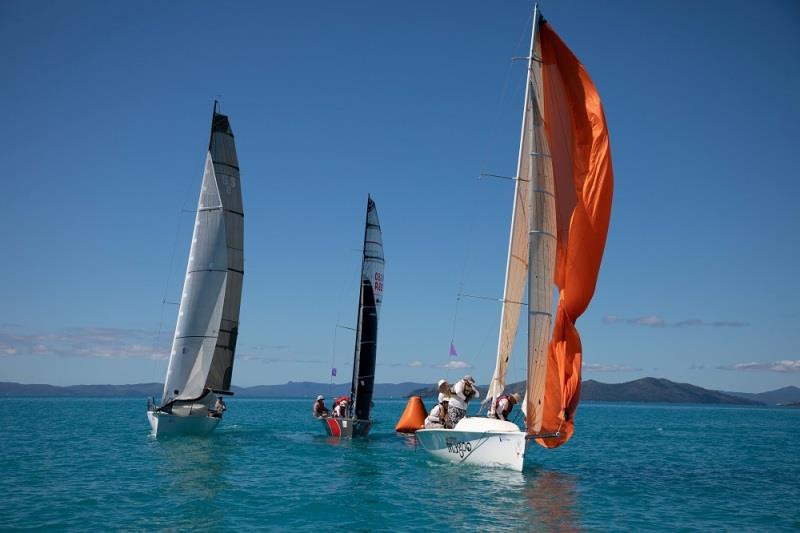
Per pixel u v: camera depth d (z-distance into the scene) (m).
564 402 17.95
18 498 14.30
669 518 13.70
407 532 12.02
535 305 16.94
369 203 30.50
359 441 28.56
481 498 15.23
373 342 29.66
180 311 27.80
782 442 38.88
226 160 29.72
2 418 52.69
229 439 28.81
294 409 100.06
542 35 18.84
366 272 29.95
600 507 14.63
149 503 13.98
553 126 18.22
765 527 13.06
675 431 51.59
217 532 11.66
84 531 11.45
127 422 46.16
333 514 13.37
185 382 27.33
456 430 18.62
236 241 29.89
